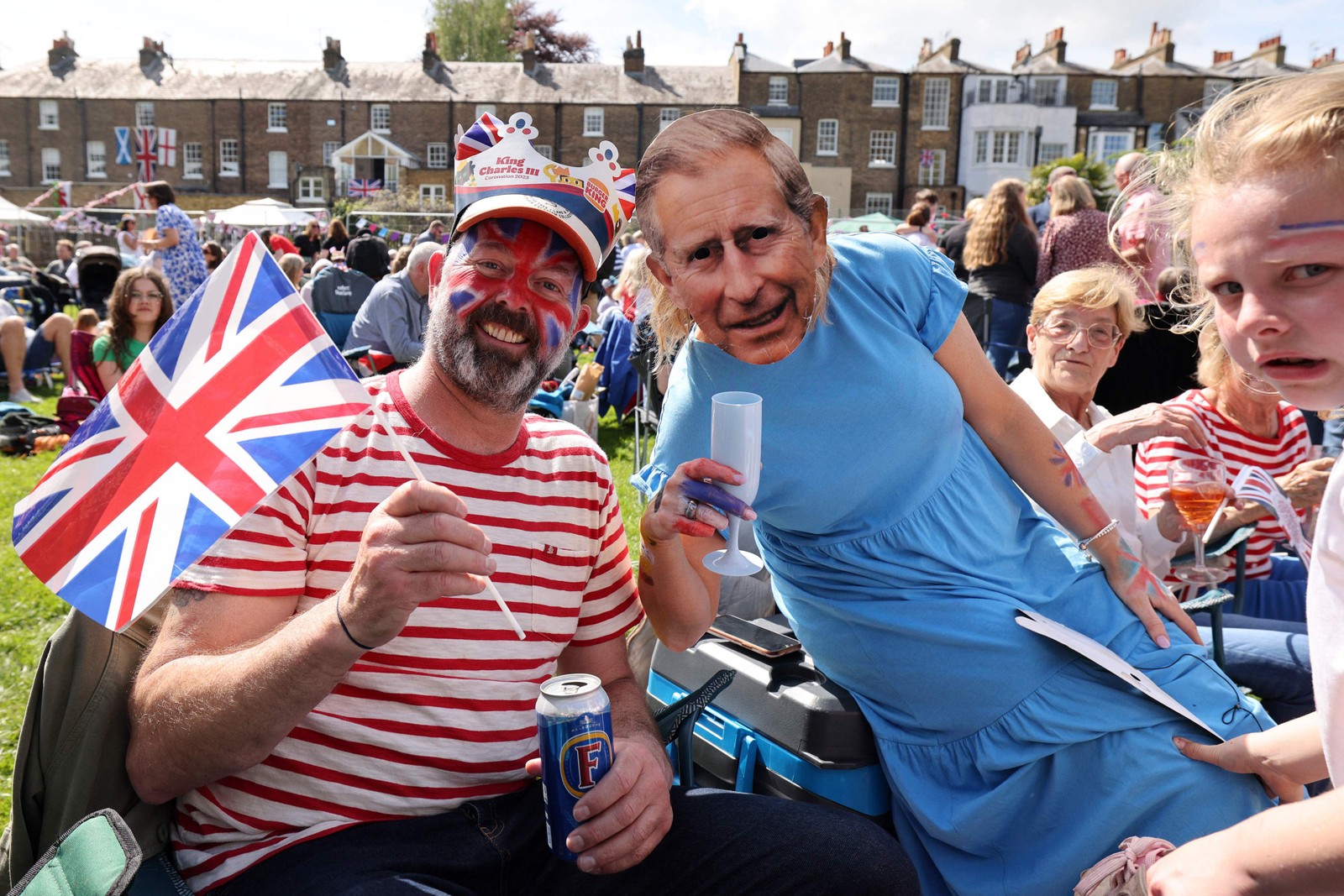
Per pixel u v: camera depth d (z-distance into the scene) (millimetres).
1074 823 1796
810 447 1898
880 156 42156
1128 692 1852
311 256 16891
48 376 10547
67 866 1093
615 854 1438
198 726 1359
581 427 6066
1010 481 2146
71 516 1413
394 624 1290
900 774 1953
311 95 43156
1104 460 2475
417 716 1552
